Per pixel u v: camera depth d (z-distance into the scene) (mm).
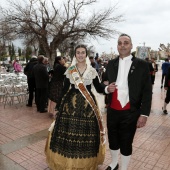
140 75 2752
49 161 3094
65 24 16344
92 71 3059
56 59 5902
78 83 2949
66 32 16938
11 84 8320
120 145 2977
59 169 2939
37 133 4852
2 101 8266
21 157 3686
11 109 7039
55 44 16875
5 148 4031
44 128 5199
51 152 3020
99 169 3332
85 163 2857
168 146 4262
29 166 3398
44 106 6691
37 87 6535
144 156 3814
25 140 4430
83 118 2885
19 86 8289
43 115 6375
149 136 4773
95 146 2938
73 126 2863
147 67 2797
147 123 5707
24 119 5926
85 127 2869
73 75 2992
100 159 3176
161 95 10320
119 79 2854
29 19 16047
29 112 6707
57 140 2951
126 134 2877
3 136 4629
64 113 2957
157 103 8438
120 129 2922
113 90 2736
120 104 2832
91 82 3045
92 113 2939
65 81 3127
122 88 2822
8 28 16281
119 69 2867
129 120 2818
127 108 2820
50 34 17312
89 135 2883
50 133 3225
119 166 3406
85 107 2928
